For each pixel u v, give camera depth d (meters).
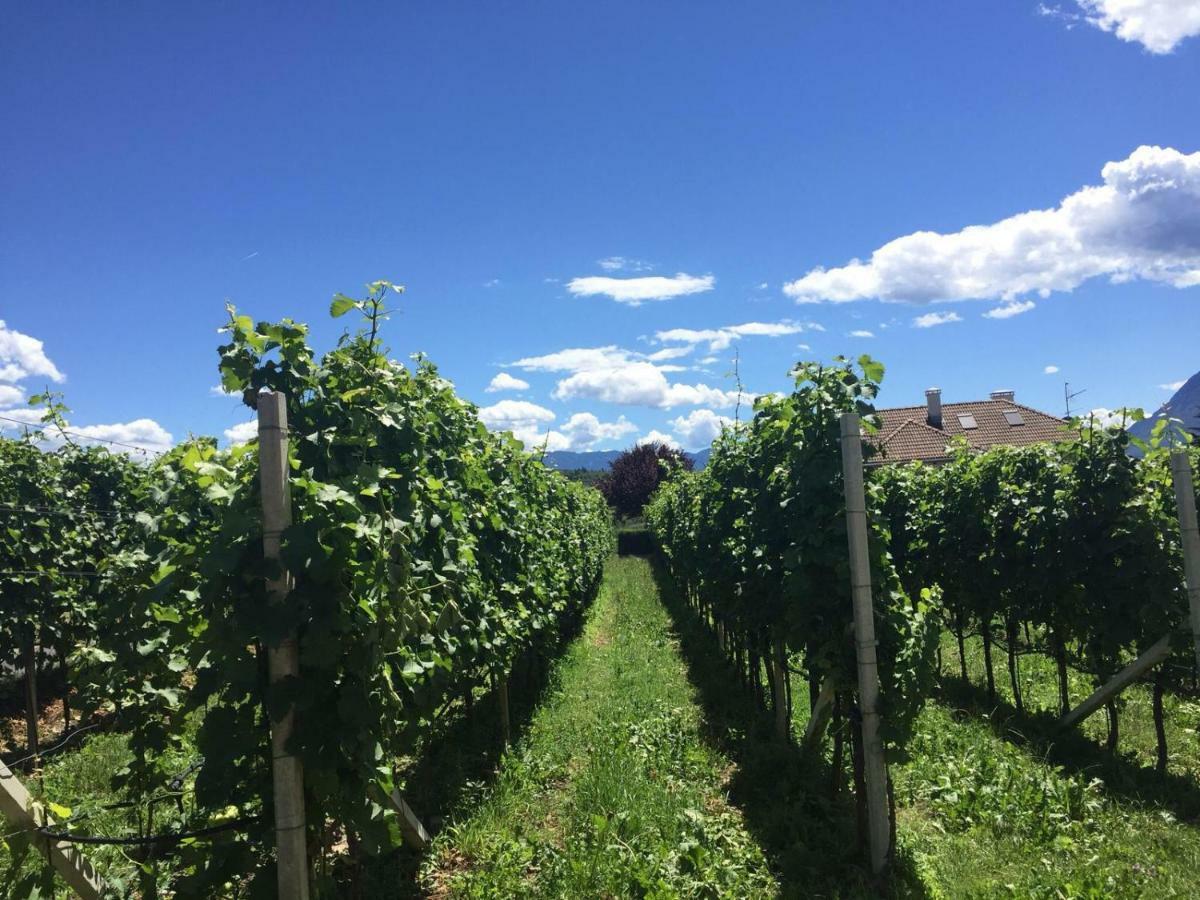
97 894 3.31
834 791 5.88
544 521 10.02
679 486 16.14
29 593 8.23
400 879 4.66
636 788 6.02
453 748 7.11
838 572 5.02
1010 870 4.73
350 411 4.00
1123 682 6.78
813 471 5.29
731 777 6.54
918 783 6.17
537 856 5.00
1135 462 6.84
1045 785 5.77
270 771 3.21
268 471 2.87
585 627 16.28
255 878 3.08
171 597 3.49
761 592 7.21
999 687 9.89
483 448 7.01
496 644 6.30
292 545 2.81
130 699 4.11
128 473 10.49
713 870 4.70
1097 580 6.92
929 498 10.34
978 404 31.61
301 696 2.88
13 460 8.82
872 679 4.82
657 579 26.34
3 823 3.92
